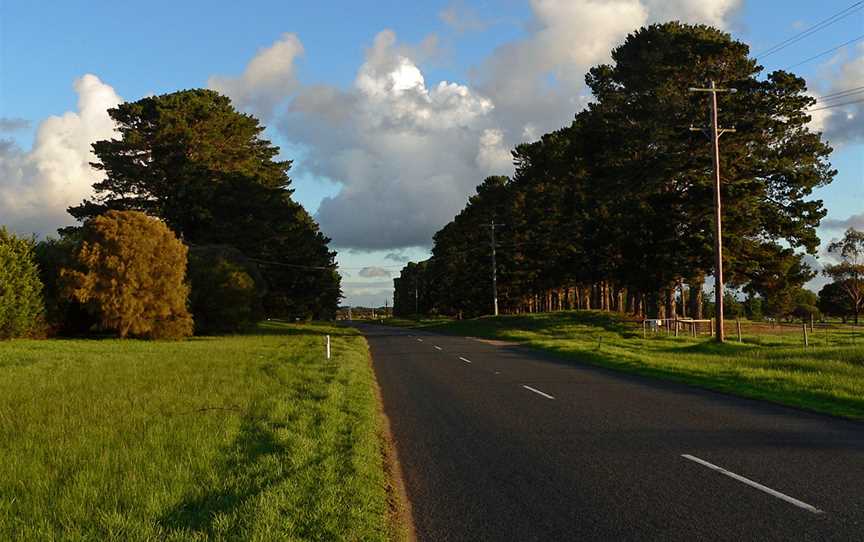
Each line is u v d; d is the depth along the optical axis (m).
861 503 6.52
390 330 67.38
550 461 8.56
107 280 37.41
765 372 17.83
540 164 70.62
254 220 64.19
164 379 16.45
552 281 76.94
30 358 23.67
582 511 6.45
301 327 64.19
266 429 9.84
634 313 61.69
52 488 6.77
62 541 5.22
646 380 18.11
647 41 46.72
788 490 7.01
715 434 10.19
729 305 106.06
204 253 50.62
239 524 5.56
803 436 9.99
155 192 61.50
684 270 44.34
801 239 43.09
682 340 34.72
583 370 21.12
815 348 24.78
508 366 22.83
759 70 43.31
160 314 38.59
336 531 5.53
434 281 126.94
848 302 78.88
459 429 10.99
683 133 42.06
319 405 12.48
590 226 59.00
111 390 14.36
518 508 6.61
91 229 37.78
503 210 83.06
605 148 49.03
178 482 6.84
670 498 6.80
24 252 36.03
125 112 60.34
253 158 71.50
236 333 49.84
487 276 83.00
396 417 12.34
